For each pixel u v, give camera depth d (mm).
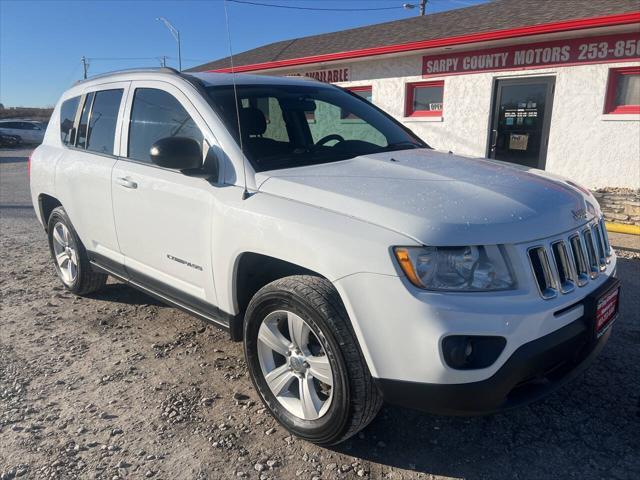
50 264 6082
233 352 3787
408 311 2201
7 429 2936
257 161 3035
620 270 5406
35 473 2580
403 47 10484
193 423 2959
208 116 3209
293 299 2557
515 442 2762
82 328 4250
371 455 2676
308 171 2945
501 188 2652
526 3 11180
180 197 3229
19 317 4496
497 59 9867
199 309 3338
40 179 4883
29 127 33125
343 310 2434
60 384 3396
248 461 2643
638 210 7328
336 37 15305
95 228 4184
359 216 2410
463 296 2199
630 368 3428
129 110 3857
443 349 2176
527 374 2295
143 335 4098
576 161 9195
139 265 3793
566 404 3074
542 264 2389
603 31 8289
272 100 3561
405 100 11562
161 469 2594
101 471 2584
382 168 2986
